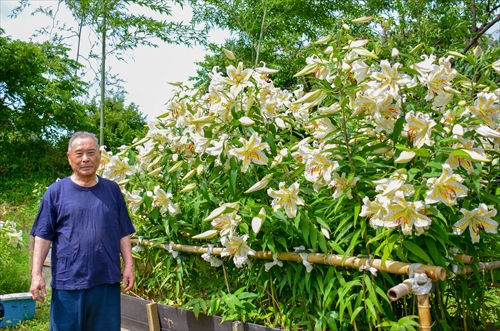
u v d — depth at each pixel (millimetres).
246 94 2988
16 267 5184
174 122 3352
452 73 2354
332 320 2488
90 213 2736
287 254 2668
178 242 3469
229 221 2746
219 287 3266
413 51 2510
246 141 2631
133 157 3508
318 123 2643
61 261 2691
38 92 13625
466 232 2389
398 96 2238
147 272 4027
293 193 2447
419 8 7305
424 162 2326
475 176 2221
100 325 2734
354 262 2369
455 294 2699
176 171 3301
